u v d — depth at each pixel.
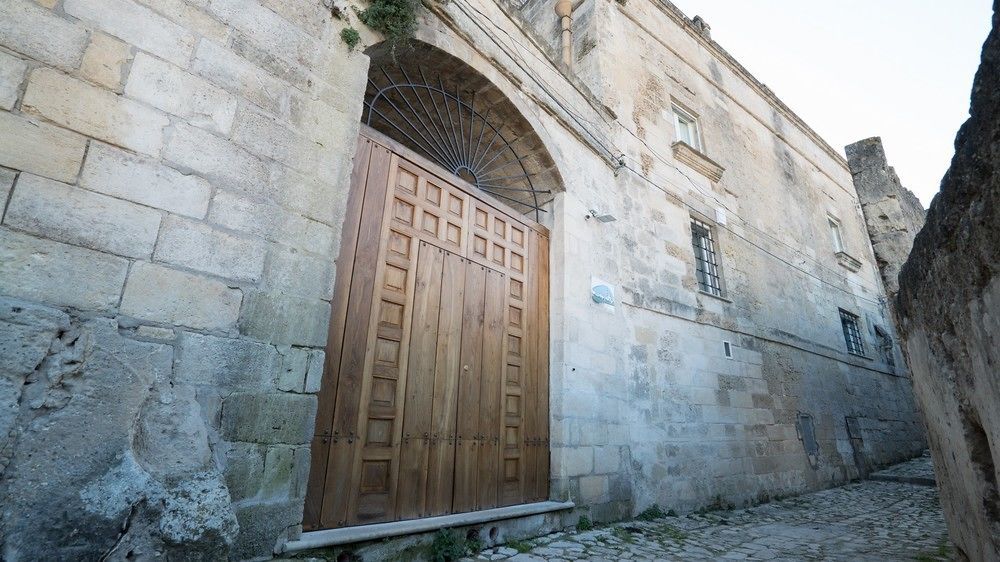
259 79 3.42
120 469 2.27
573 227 6.36
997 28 1.62
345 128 3.86
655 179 8.36
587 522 5.22
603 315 6.39
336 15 4.09
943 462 3.31
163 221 2.79
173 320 2.71
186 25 3.13
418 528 3.70
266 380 3.02
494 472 4.82
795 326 10.41
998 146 1.56
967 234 1.81
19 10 2.53
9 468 2.02
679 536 5.25
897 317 3.74
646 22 10.03
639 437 6.36
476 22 5.54
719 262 9.10
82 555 2.06
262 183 3.27
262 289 3.12
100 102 2.70
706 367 7.82
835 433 10.28
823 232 13.20
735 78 12.28
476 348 4.97
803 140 14.23
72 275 2.43
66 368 2.28
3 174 2.34
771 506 7.53
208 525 2.43
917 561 4.21
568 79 7.04
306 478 3.12
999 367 1.73
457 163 5.98
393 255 4.43
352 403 3.82
